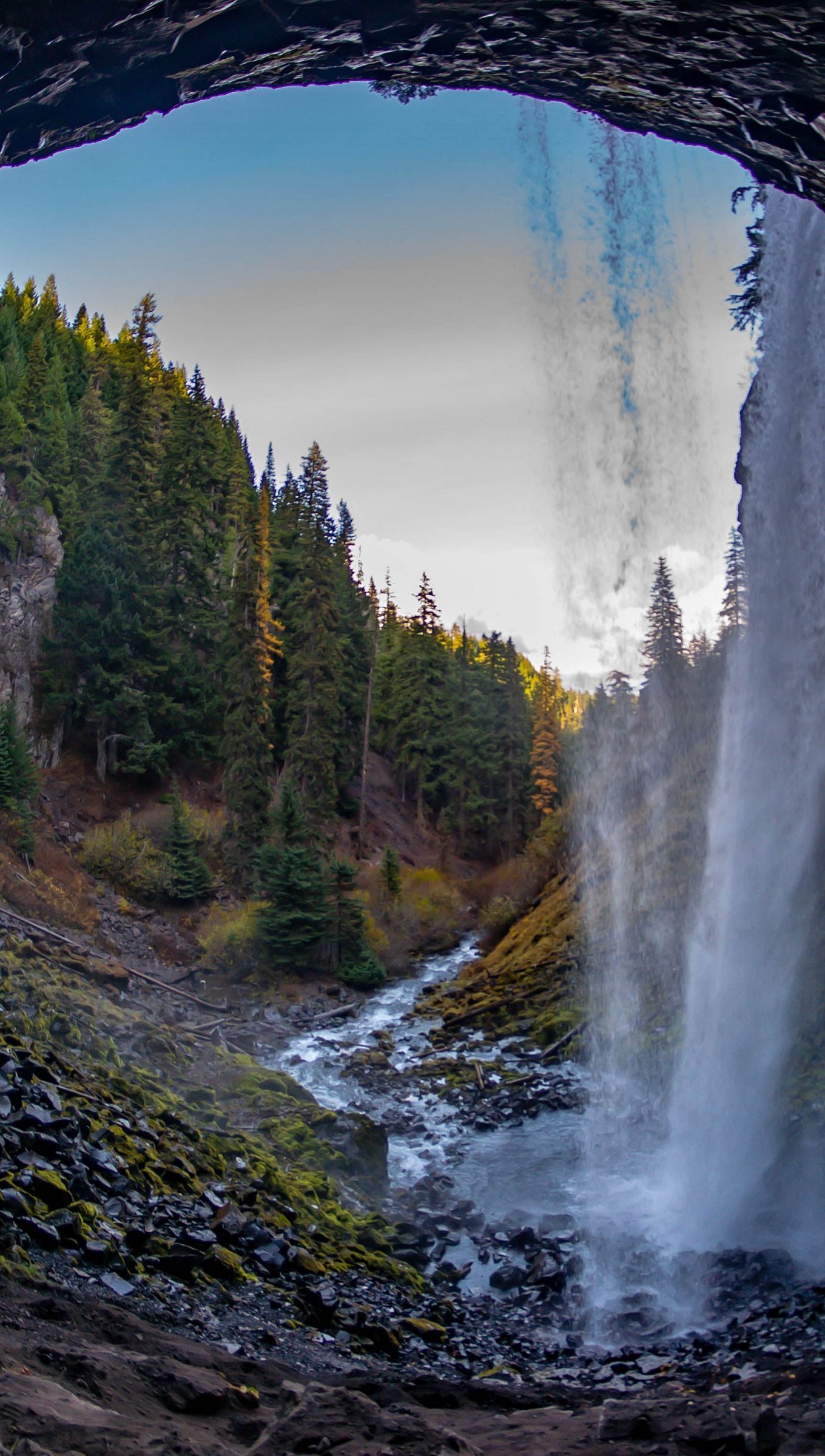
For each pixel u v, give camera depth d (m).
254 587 53.50
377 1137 17.22
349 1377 7.21
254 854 47.97
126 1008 23.64
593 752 44.47
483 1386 7.48
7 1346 5.57
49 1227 8.41
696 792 34.88
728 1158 15.17
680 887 31.50
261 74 5.81
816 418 15.43
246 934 40.44
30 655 55.31
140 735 55.25
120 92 5.62
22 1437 4.33
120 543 57.47
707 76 5.64
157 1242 9.31
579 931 35.75
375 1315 9.94
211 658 62.53
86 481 63.00
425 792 77.06
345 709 70.75
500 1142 19.55
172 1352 6.63
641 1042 25.09
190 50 5.36
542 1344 10.13
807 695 17.30
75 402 77.25
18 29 4.93
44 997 17.92
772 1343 9.23
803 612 17.06
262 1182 12.90
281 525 73.25
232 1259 9.70
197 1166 12.19
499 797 75.25
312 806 54.28
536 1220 14.61
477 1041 28.98
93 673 55.88
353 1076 25.64
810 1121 15.15
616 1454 5.58
